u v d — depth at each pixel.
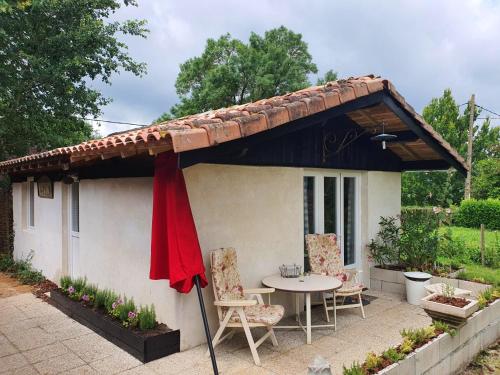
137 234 4.96
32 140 11.66
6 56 10.12
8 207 9.87
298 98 4.55
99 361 4.17
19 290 7.15
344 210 7.04
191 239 3.95
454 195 22.73
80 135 13.91
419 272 6.45
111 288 5.49
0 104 10.70
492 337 5.18
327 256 6.05
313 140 6.02
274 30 25.83
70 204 7.00
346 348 4.52
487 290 5.57
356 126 6.75
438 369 4.00
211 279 4.64
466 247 9.32
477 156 23.78
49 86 11.07
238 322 4.18
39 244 8.11
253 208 5.17
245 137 3.84
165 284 4.54
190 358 4.20
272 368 3.99
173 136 3.06
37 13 10.53
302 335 4.92
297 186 5.79
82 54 11.14
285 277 5.18
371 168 7.23
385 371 3.26
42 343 4.66
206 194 4.64
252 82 21.73
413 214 7.47
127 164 5.07
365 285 7.22
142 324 4.42
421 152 7.47
